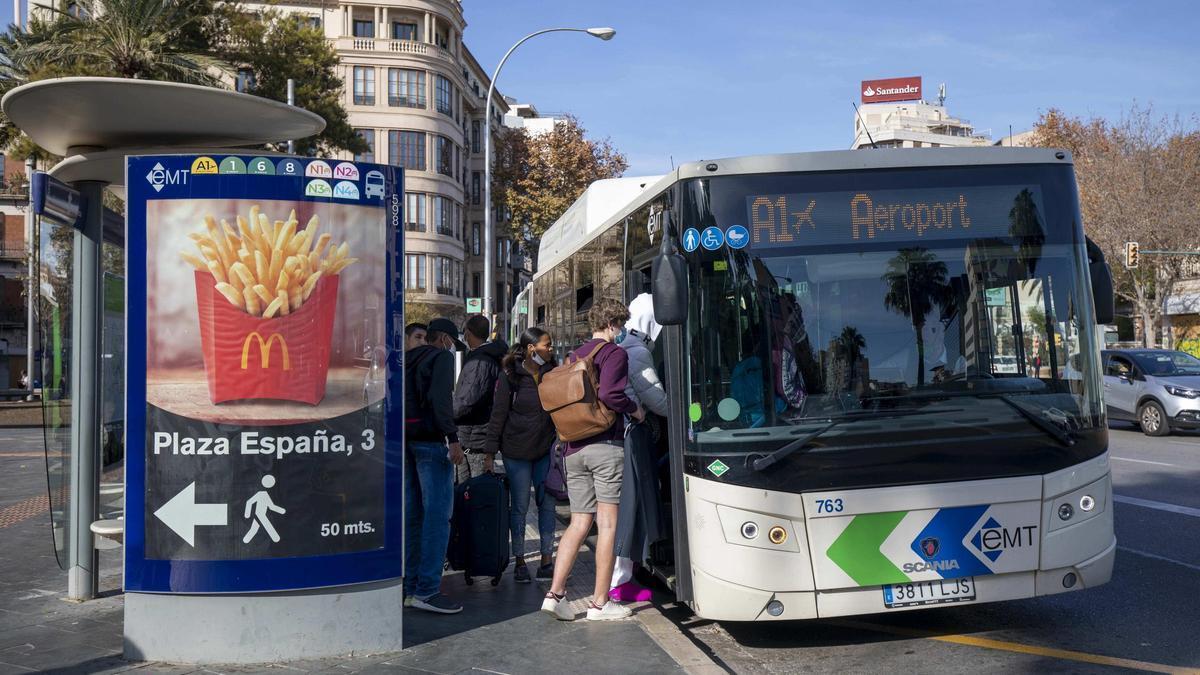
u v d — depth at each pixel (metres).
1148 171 41.22
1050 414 6.09
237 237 5.68
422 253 60.28
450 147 62.72
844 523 5.86
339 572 5.80
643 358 6.72
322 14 58.62
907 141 111.56
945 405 6.00
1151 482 12.96
